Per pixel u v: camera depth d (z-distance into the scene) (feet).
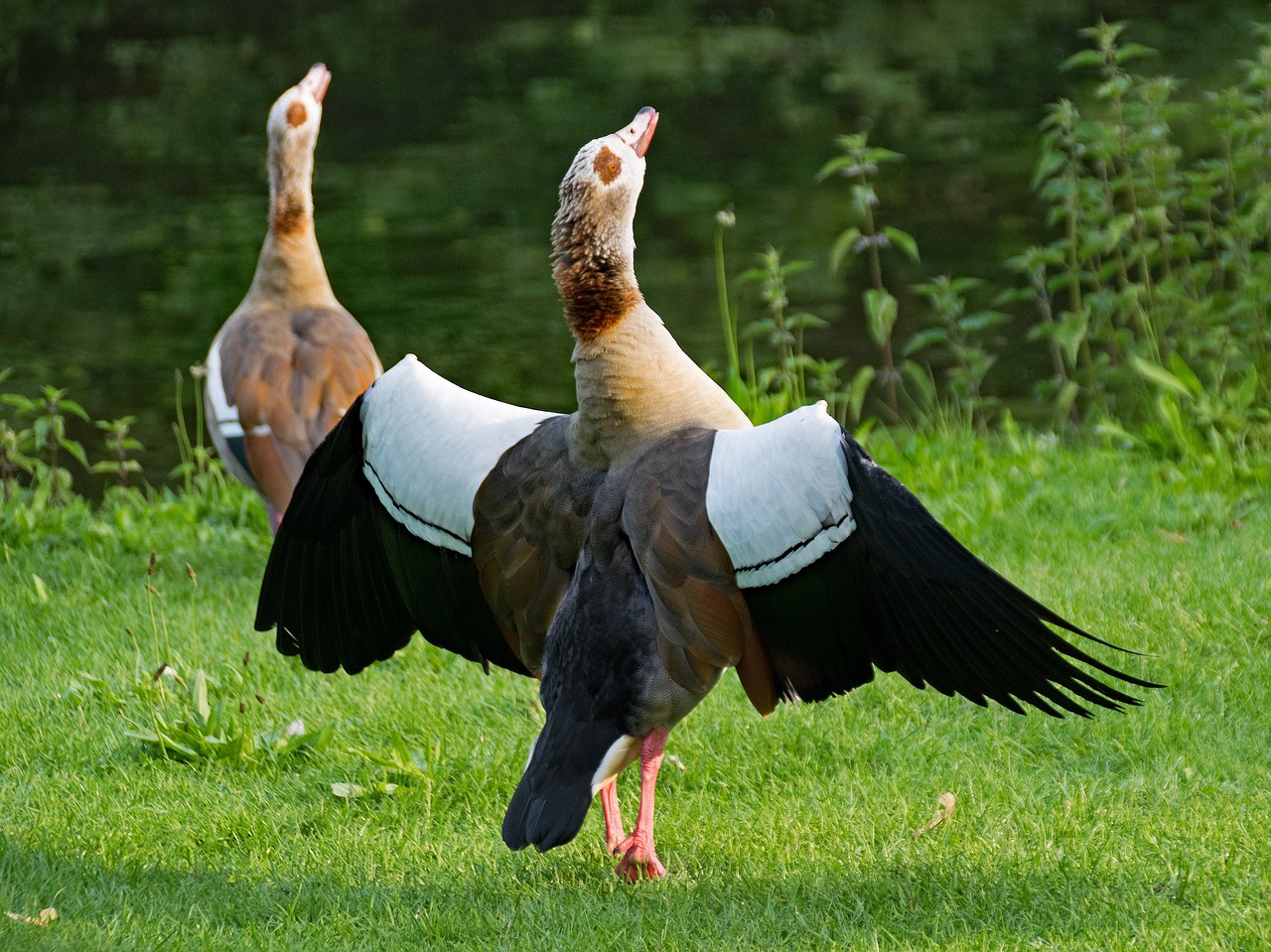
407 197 94.99
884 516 20.94
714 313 76.18
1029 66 112.88
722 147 101.14
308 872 24.40
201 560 42.86
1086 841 24.47
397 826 26.55
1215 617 32.86
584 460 23.48
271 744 29.35
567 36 131.64
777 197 91.04
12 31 137.28
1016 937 21.33
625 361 23.03
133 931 20.98
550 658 22.86
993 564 38.06
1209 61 104.73
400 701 31.50
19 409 52.37
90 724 30.66
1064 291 76.18
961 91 108.68
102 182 100.68
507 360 69.51
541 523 23.45
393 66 124.88
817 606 21.72
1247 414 47.32
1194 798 26.07
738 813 26.66
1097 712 29.60
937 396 65.87
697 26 132.57
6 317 77.51
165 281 82.38
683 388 23.36
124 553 43.60
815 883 23.41
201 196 97.25
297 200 44.50
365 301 77.46
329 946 21.34
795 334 73.46
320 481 25.96
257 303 44.45
